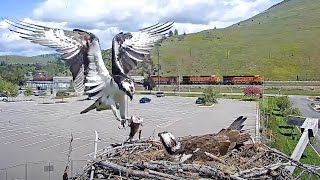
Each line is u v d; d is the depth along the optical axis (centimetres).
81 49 894
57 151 3975
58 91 10275
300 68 13500
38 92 10619
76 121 5778
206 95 7650
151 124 5341
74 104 8025
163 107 7156
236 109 6594
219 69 14200
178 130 4875
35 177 3144
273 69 13588
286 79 12525
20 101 8881
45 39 863
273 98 8131
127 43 992
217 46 16700
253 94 8431
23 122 5834
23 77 12888
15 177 3150
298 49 15000
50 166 3338
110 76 924
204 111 6512
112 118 5909
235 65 14375
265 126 4316
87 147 4088
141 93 9669
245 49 15962
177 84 10812
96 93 918
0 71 13562
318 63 13725
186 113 6331
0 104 8331
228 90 9750
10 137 4731
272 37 17562
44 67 17488
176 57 15388
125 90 929
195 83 10850
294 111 5488
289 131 4484
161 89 10338
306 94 9031
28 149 4103
